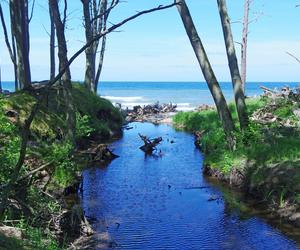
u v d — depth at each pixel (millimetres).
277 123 18750
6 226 7582
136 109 45094
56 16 12352
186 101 82688
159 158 19828
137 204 12516
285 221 10945
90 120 25547
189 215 11578
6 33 28422
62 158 12172
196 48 16547
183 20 16453
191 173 16531
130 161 19062
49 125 17766
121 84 197375
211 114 30906
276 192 12227
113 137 26766
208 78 16609
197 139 24062
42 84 22875
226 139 17031
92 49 32219
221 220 11164
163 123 36375
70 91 12992
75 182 13195
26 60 22172
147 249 9219
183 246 9445
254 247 9383
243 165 14508
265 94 28172
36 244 7066
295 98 23422
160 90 134750
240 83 17016
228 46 16969
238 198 13039
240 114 16984
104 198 13047
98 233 10148
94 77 34344
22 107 17688
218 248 9320
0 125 11789
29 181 10297
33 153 12312
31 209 9320
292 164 13273
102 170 17141
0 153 9766
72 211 10164
